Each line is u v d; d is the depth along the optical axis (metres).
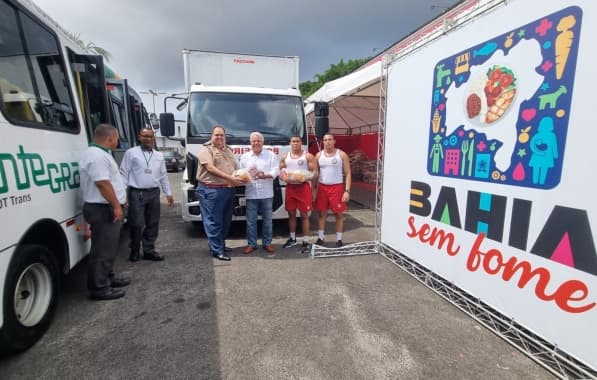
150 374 2.18
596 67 1.94
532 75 2.35
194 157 4.98
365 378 2.17
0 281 2.03
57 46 2.92
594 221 1.99
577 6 2.02
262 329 2.72
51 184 2.61
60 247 2.83
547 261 2.29
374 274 3.91
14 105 2.21
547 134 2.25
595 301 2.02
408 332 2.71
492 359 2.38
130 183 4.04
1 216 2.03
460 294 3.13
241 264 4.20
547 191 2.27
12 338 2.22
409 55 3.84
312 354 2.41
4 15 2.19
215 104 5.14
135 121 6.07
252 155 4.46
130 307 3.07
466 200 3.03
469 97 2.95
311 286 3.56
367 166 12.11
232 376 2.17
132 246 4.23
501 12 2.59
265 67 6.09
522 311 2.50
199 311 3.01
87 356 2.35
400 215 4.13
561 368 2.20
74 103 3.14
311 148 9.96
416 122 3.75
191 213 5.13
